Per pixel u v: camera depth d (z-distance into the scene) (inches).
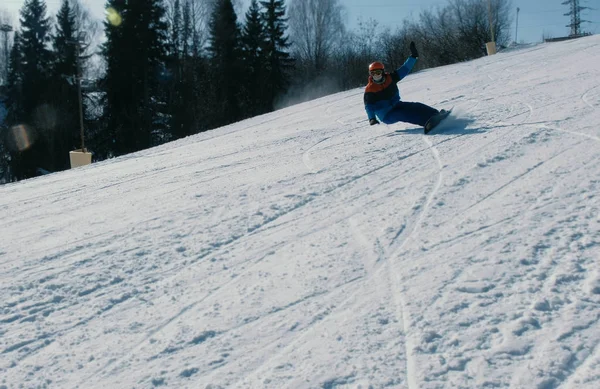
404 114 310.7
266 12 1758.1
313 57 1932.8
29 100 1577.3
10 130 1528.1
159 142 1552.7
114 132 1470.2
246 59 1727.4
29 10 1596.9
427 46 1702.8
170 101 1572.3
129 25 1448.1
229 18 1699.1
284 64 1784.0
